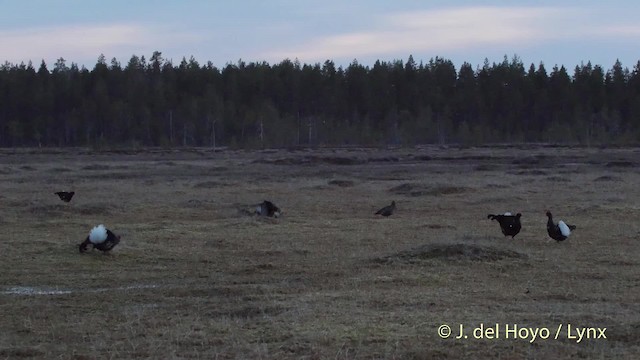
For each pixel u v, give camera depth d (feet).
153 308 37.50
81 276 46.57
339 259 51.98
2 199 93.30
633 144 289.74
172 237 61.67
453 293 39.88
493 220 72.23
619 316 34.45
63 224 70.28
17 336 32.19
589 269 47.24
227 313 35.94
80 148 289.12
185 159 218.59
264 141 303.48
